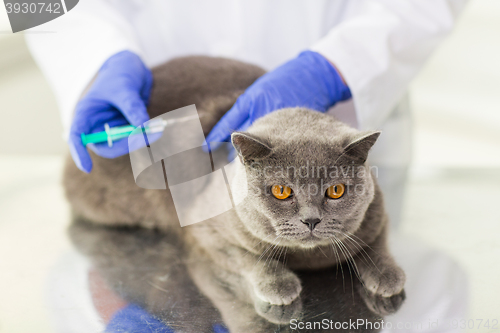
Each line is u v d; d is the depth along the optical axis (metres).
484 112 4.71
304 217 1.24
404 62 1.86
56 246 1.67
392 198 2.04
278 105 1.55
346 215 1.31
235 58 2.13
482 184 2.21
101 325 1.12
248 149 1.26
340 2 2.15
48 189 2.31
